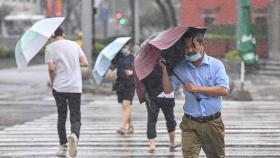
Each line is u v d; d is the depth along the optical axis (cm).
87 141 2614
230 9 8338
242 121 3247
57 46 2150
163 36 1431
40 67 9319
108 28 15212
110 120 3338
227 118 3375
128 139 2666
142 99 1619
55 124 3209
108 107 4047
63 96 2155
